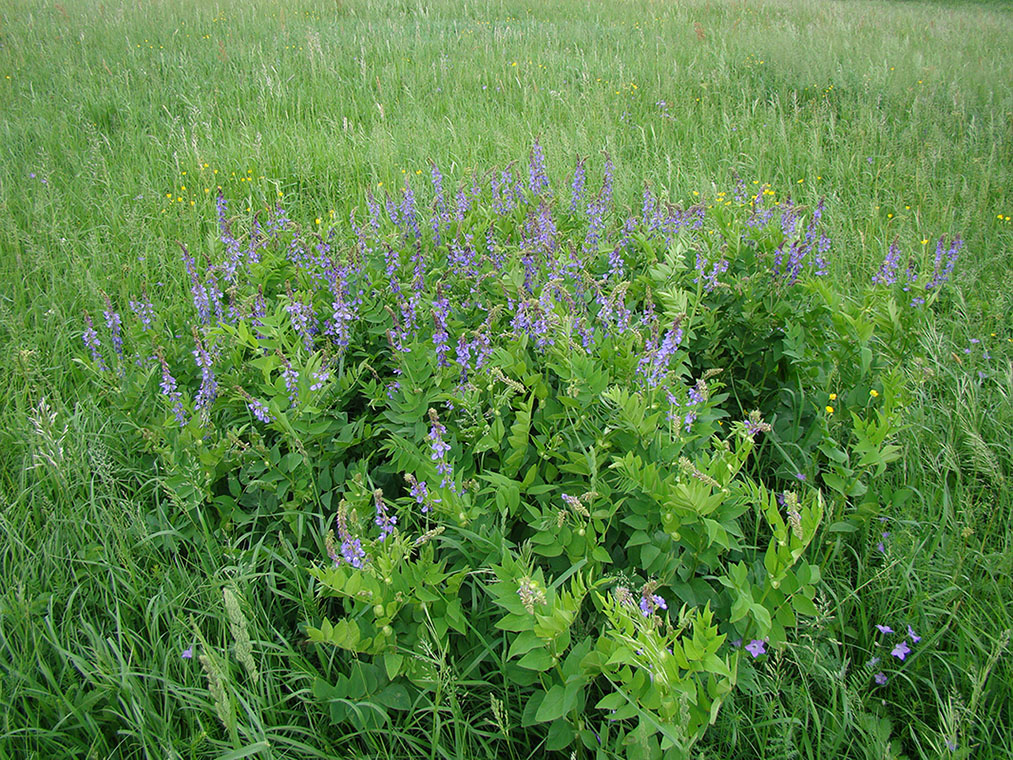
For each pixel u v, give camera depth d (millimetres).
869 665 2635
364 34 10836
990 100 7977
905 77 8812
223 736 2428
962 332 4387
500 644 2600
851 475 3068
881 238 5500
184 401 3209
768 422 3703
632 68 9547
